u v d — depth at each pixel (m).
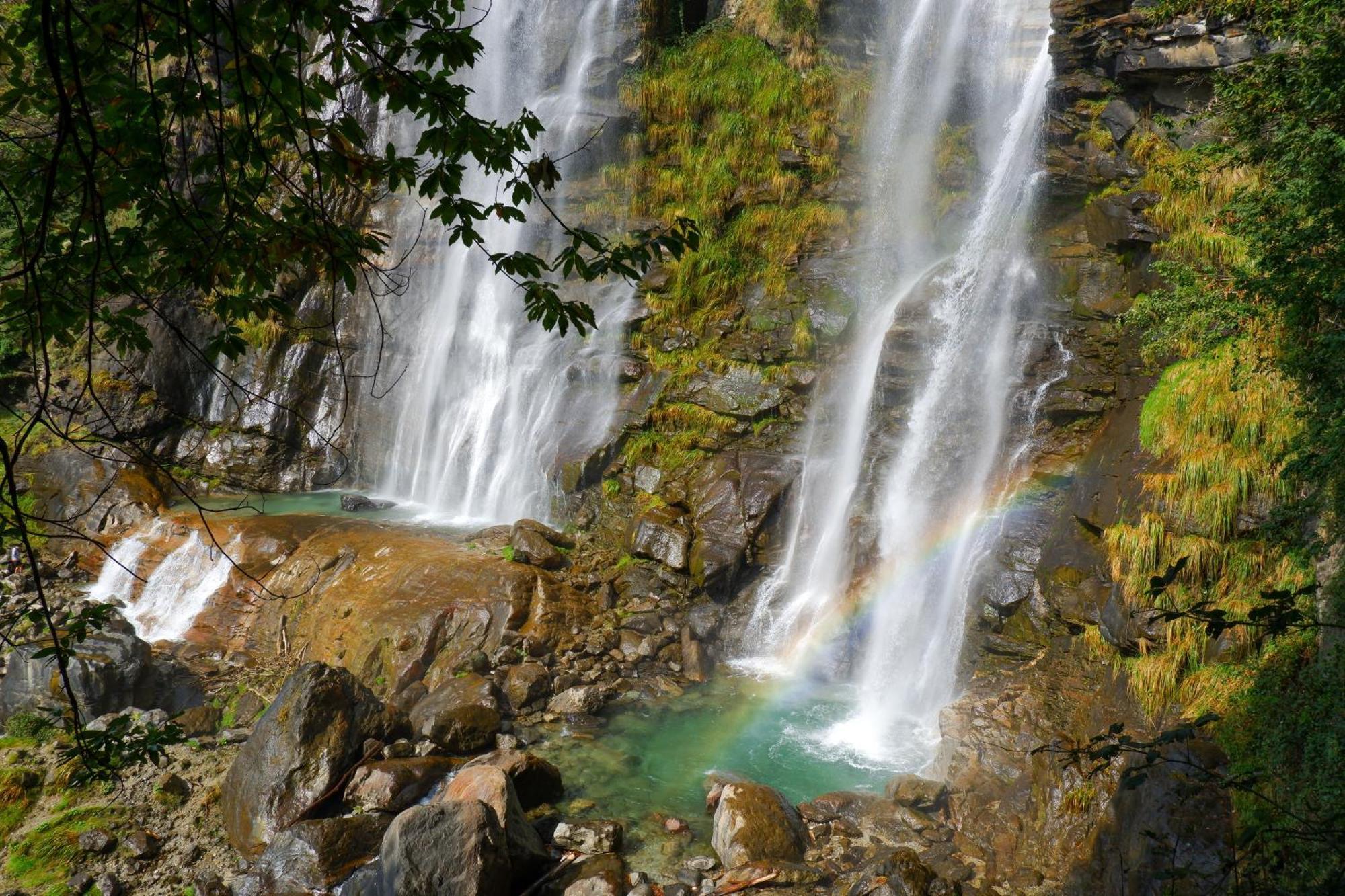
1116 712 8.91
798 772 10.38
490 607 12.91
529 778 9.65
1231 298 9.42
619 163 20.48
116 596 15.27
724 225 18.95
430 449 19.67
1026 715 9.57
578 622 13.23
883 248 17.27
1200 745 6.83
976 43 18.16
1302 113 7.67
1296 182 7.56
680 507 15.34
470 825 7.79
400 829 7.60
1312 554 7.02
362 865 8.70
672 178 19.50
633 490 16.11
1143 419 10.64
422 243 21.03
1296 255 7.05
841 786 10.05
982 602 11.30
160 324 20.30
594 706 11.70
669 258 18.50
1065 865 7.91
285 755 9.47
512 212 4.98
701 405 16.45
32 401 19.69
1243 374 9.23
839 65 20.22
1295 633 7.13
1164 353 11.45
